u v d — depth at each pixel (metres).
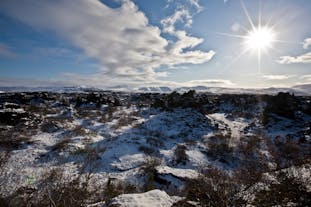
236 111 36.56
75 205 6.24
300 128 24.14
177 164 15.62
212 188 6.19
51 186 7.79
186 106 32.84
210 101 43.81
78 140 18.11
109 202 5.50
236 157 16.67
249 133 23.75
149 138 20.03
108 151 16.50
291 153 14.83
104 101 42.28
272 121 26.72
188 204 5.51
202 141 21.05
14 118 21.27
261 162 12.59
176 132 23.19
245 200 5.39
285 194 5.32
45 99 40.88
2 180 9.92
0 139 16.25
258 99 41.19
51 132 20.31
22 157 13.99
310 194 5.07
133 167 14.19
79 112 32.41
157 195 5.86
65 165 12.88
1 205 6.79
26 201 6.94
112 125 25.16
